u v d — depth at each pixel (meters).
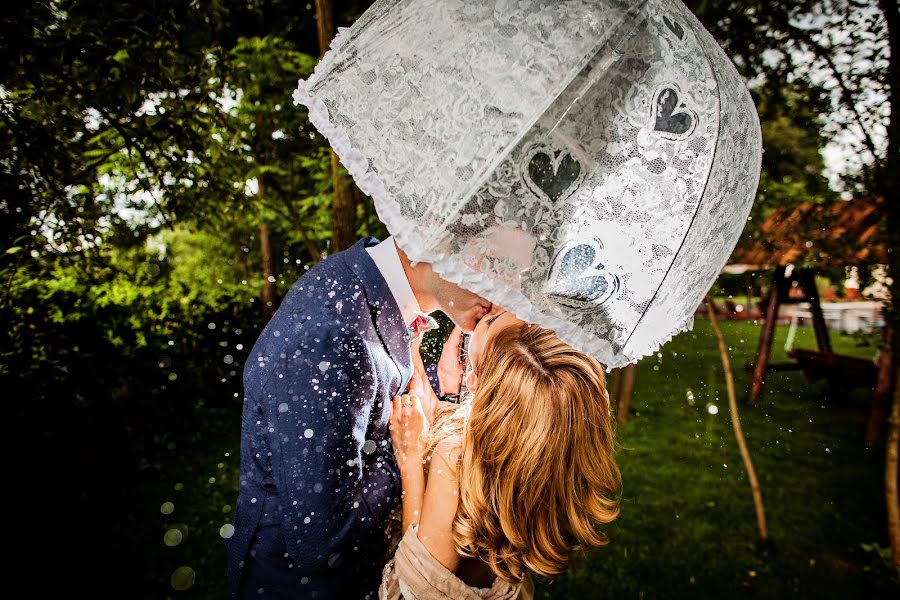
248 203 4.22
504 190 0.96
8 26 2.54
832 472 4.59
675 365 7.72
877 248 2.91
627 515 3.95
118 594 2.95
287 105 5.87
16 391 3.56
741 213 1.28
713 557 3.40
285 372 1.16
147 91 3.31
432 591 1.18
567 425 1.22
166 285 6.49
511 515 1.22
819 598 3.03
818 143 3.01
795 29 2.83
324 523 1.19
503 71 0.99
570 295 1.00
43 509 3.64
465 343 1.70
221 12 3.69
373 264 1.27
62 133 3.03
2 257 2.81
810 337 9.03
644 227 1.04
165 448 4.98
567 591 3.03
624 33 1.02
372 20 1.12
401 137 1.02
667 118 1.06
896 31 2.54
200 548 3.39
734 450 5.12
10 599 2.87
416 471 1.39
